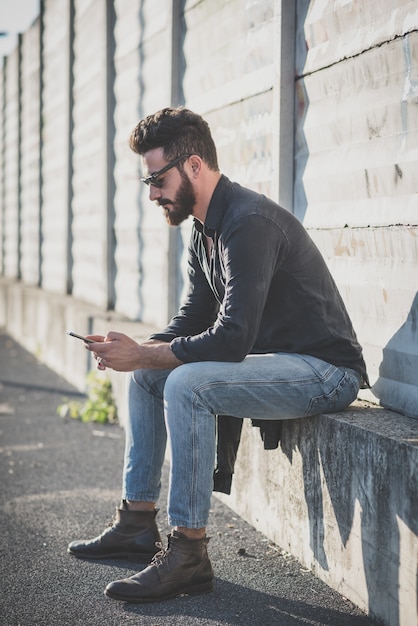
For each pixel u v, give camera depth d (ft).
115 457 17.15
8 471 16.19
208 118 17.42
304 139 13.32
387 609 9.30
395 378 11.18
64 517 13.30
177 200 10.50
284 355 10.55
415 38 10.41
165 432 11.43
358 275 12.01
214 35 17.02
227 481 11.12
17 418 21.21
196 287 11.89
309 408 10.52
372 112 11.41
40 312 31.22
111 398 20.95
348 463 10.03
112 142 25.29
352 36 11.85
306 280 10.58
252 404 10.27
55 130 33.63
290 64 13.51
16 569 11.15
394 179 10.97
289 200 13.65
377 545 9.46
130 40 23.49
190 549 10.19
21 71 41.09
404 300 10.96
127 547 11.39
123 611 9.84
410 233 10.70
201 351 10.16
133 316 23.35
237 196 10.43
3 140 46.57
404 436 9.32
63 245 32.12
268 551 11.82
